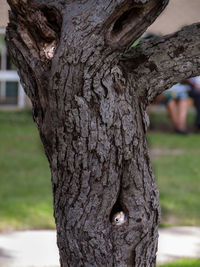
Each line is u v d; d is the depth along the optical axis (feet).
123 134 8.67
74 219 8.91
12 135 42.37
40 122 9.11
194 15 12.43
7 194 25.22
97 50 8.18
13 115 52.08
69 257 9.14
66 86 8.36
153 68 9.11
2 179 28.27
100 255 8.92
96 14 8.10
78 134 8.57
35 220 21.52
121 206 9.04
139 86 9.07
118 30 8.30
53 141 8.85
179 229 20.86
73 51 8.18
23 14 8.70
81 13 8.18
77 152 8.66
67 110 8.50
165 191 26.35
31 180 28.25
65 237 9.08
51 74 8.40
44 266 17.08
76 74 8.29
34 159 33.71
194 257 17.95
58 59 8.26
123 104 8.66
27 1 8.56
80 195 8.83
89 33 8.12
